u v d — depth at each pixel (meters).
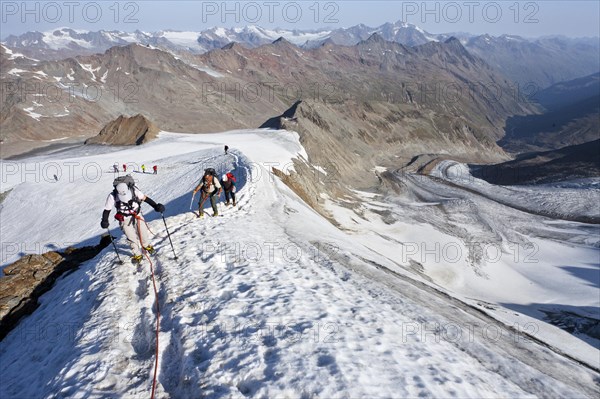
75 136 121.12
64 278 12.40
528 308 35.06
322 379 5.65
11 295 11.17
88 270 10.48
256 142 77.06
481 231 59.44
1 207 55.97
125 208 9.71
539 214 70.38
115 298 8.62
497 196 80.50
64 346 7.58
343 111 132.00
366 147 115.69
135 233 10.03
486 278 44.41
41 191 56.41
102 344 7.10
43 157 88.88
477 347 8.19
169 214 31.17
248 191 21.50
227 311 7.76
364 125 132.00
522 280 44.97
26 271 12.50
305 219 19.95
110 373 6.38
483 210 68.62
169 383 6.21
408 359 6.67
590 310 33.88
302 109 110.50
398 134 136.00
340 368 5.94
